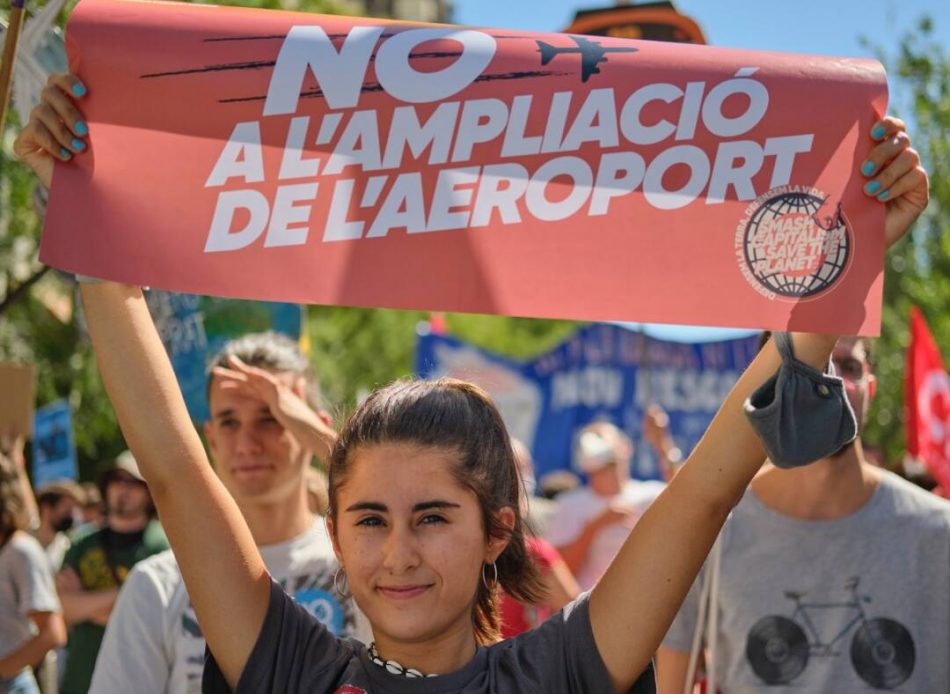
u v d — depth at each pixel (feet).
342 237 10.69
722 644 16.07
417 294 10.62
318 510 17.70
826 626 15.67
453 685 10.33
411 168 10.75
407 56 10.91
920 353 32.09
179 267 10.69
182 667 15.72
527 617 22.20
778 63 10.89
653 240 10.65
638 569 10.52
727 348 50.85
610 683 10.44
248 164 10.80
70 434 42.60
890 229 10.69
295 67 10.89
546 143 10.77
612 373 51.88
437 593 10.18
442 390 10.75
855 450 15.84
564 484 46.80
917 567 15.66
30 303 63.46
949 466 31.55
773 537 15.96
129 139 10.87
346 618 15.96
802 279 10.57
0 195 49.90
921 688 15.46
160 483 10.83
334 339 91.40
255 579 10.92
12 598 26.30
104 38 10.95
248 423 16.34
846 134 10.71
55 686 31.99
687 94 10.82
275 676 10.69
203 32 11.00
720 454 10.57
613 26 21.77
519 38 11.00
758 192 10.67
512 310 10.57
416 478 10.24
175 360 21.16
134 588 16.10
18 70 11.61
